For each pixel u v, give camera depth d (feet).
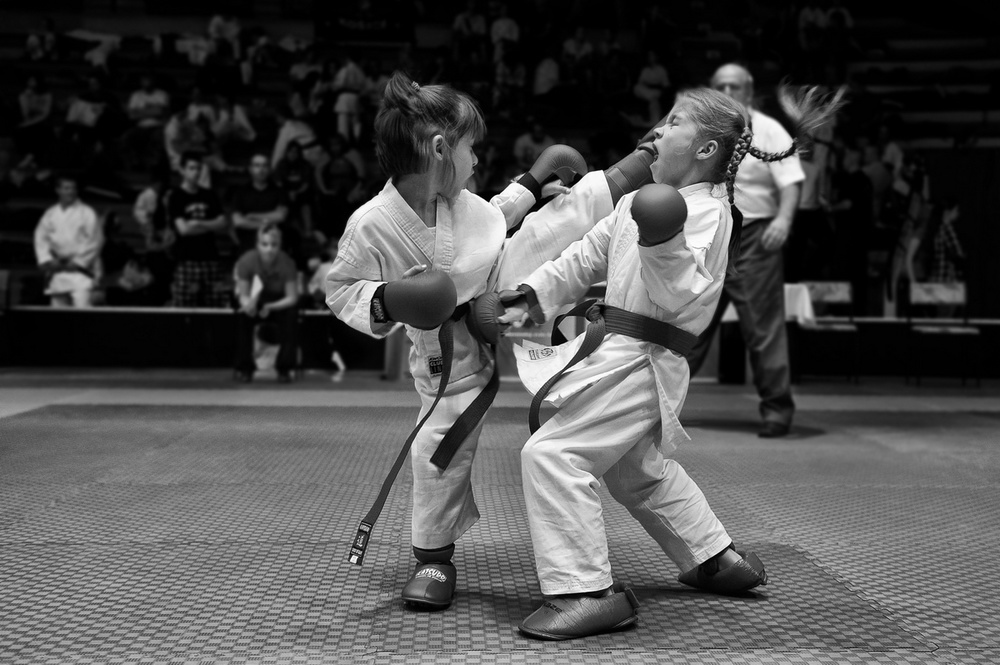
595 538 6.93
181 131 41.09
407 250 7.21
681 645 6.73
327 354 30.96
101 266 34.30
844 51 47.06
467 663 6.35
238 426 17.40
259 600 7.65
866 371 31.83
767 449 15.55
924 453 15.28
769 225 16.47
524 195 7.90
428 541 7.64
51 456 14.15
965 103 44.78
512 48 46.01
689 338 7.32
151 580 8.15
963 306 36.55
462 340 7.46
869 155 41.01
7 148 41.81
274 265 26.43
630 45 47.65
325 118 41.81
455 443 7.41
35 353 31.07
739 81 16.17
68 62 44.16
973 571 8.73
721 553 7.84
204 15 45.78
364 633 6.91
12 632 6.89
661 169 7.55
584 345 7.16
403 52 45.57
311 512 10.71
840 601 7.79
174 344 31.17
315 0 46.26
